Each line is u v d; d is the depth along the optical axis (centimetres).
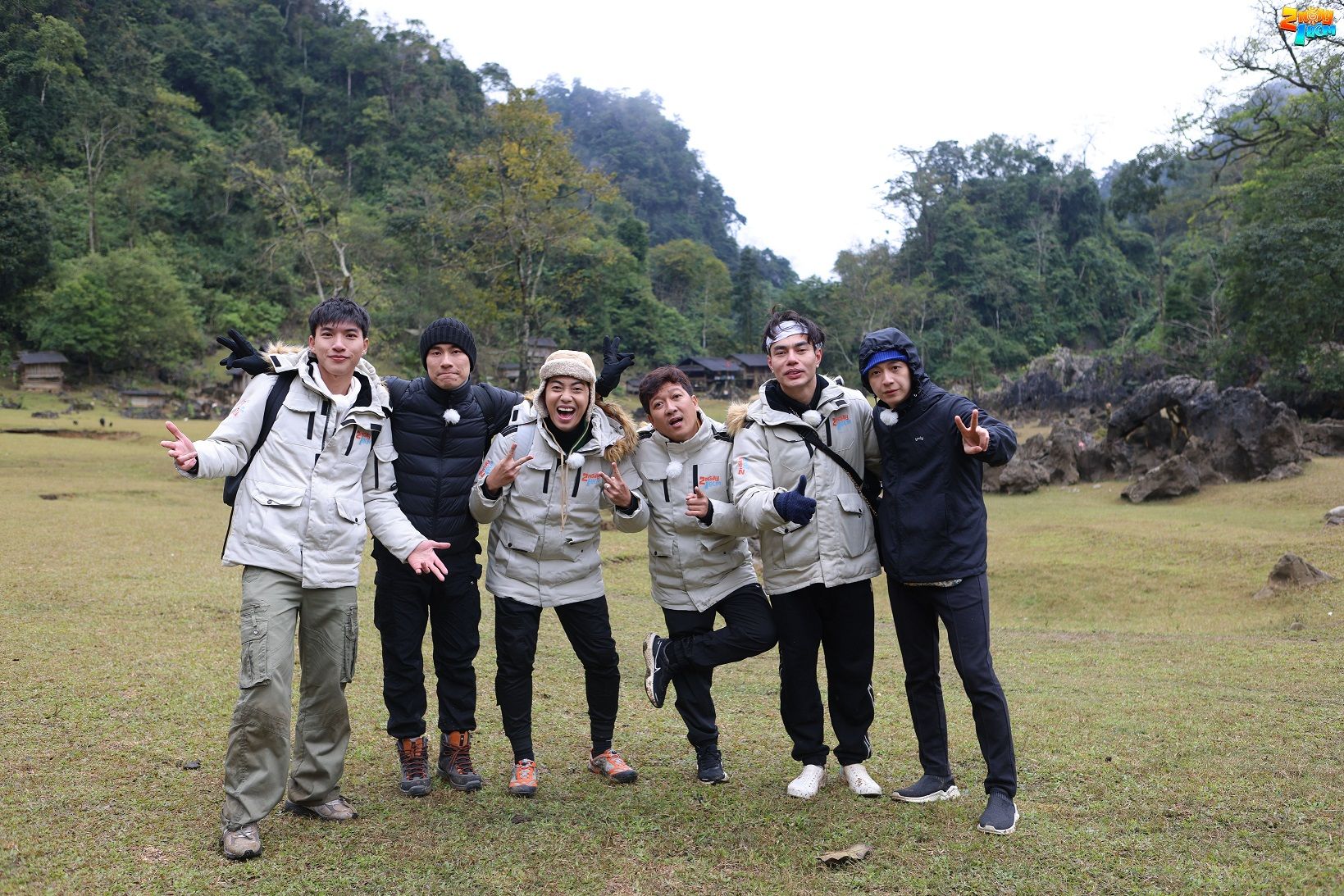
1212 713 504
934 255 9925
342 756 346
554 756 426
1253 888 281
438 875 294
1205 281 5984
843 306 8356
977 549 348
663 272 9900
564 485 378
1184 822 336
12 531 1103
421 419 376
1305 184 2788
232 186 7381
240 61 9788
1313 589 1016
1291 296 2734
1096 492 2227
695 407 393
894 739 464
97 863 294
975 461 353
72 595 748
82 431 3153
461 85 10700
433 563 343
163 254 7019
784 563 372
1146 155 4291
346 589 343
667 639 397
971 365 7875
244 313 6881
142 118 8231
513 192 3222
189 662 562
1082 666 692
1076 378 5066
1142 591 1165
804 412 373
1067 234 10362
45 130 7500
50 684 498
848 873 296
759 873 297
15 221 5150
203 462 312
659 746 445
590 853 312
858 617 375
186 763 387
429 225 3828
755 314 9394
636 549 1382
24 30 7681
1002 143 11056
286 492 331
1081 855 308
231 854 301
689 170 15188
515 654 379
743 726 485
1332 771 389
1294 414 2045
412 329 4450
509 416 400
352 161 8938
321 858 305
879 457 380
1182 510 1789
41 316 5647
